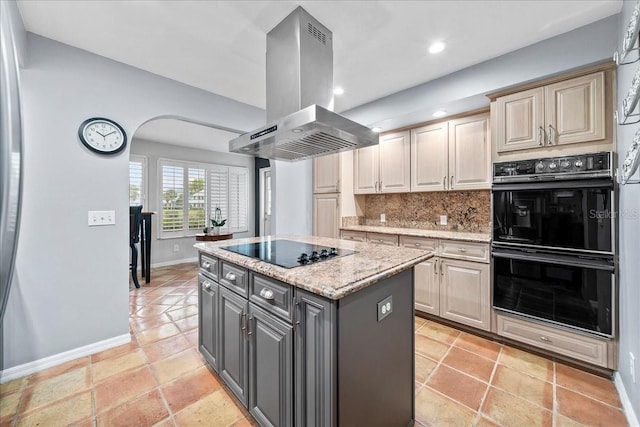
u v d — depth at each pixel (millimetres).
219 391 1678
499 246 2178
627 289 1538
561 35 1834
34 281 1854
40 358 1873
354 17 1687
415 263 1408
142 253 4227
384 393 1254
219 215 5699
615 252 1693
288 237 2463
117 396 1631
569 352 1870
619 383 1641
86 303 2051
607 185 1695
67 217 1968
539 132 1968
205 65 2252
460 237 2420
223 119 2846
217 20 1723
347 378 1050
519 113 2061
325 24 1743
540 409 1524
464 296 2396
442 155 2801
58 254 1938
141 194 4793
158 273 4547
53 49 1906
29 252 1836
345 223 3514
